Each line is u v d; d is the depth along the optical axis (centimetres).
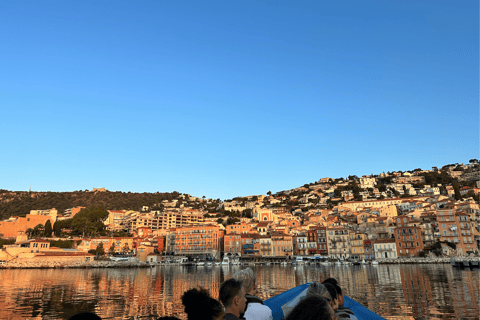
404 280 7512
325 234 17800
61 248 16100
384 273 9731
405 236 15612
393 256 15438
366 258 16312
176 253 18925
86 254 16188
